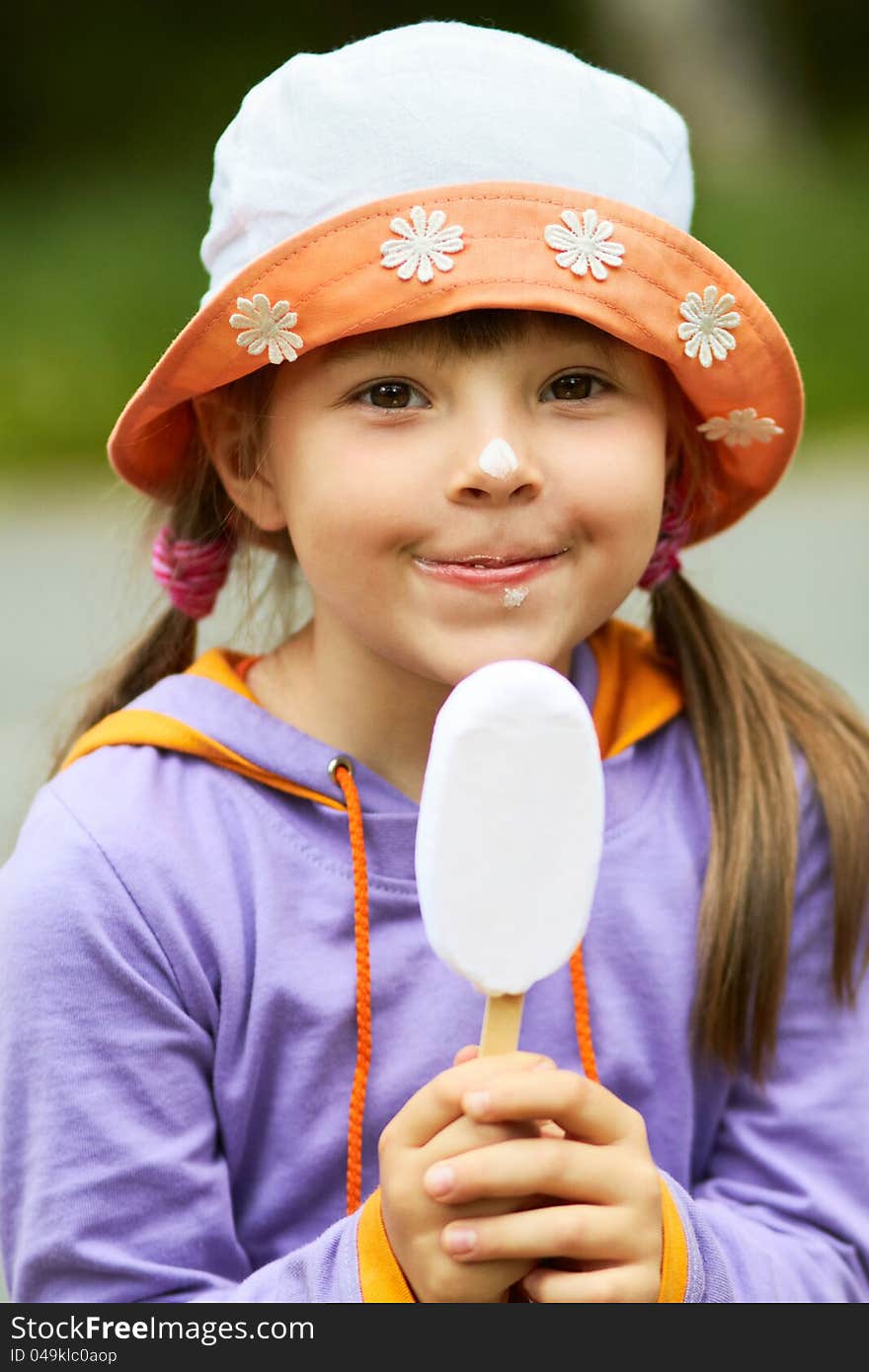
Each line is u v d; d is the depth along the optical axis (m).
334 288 0.97
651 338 0.98
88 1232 0.99
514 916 0.89
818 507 3.25
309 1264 0.96
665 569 1.09
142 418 1.04
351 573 0.98
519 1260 0.92
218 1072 1.02
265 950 1.02
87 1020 1.00
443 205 0.97
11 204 5.43
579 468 0.97
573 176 0.98
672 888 1.05
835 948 1.06
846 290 4.50
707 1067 1.05
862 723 1.10
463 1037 1.02
